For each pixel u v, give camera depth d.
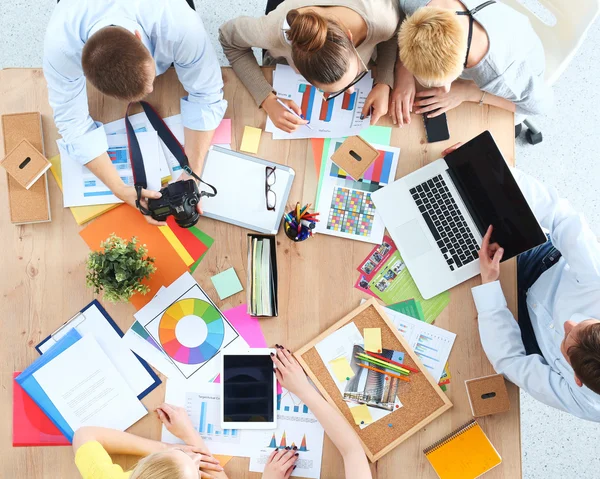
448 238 1.66
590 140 2.50
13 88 1.70
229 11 2.50
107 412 1.61
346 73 1.44
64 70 1.52
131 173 1.69
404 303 1.66
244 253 1.67
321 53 1.39
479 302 1.62
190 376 1.63
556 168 2.49
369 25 1.57
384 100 1.68
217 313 1.65
